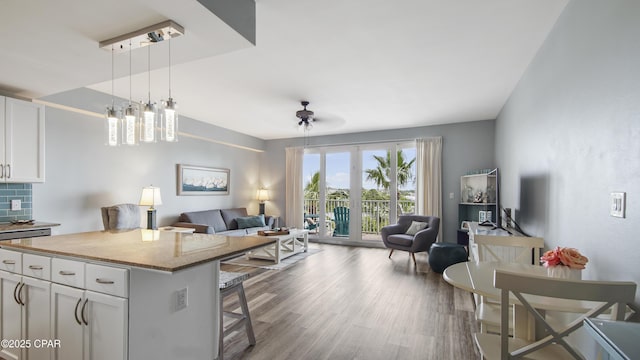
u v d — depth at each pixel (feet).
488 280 5.33
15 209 10.79
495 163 17.08
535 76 9.00
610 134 4.67
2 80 8.79
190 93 12.91
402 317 9.28
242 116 16.98
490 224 13.07
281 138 23.98
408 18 7.23
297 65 9.98
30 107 10.23
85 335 5.13
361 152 21.30
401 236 16.56
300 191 22.94
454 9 6.88
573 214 6.09
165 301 5.36
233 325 7.22
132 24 5.78
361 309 9.87
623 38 4.32
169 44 6.52
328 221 22.34
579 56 5.87
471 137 18.04
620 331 2.51
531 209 9.29
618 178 4.44
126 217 13.33
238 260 16.21
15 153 9.85
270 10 6.87
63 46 6.68
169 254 5.36
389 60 9.56
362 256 17.47
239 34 6.12
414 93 12.78
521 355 4.13
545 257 5.11
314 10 6.89
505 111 14.01
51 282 5.61
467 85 11.78
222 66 10.09
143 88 12.33
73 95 12.00
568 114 6.40
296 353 7.27
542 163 8.20
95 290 5.05
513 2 6.59
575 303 4.40
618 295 3.50
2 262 6.37
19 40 6.40
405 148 20.01
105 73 8.26
